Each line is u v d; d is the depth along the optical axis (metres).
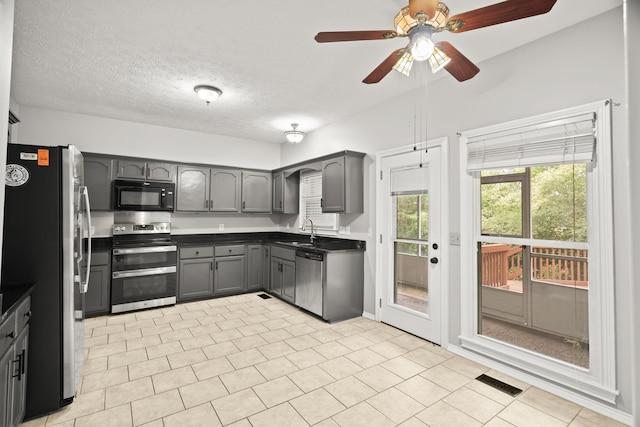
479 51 2.56
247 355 2.81
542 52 2.36
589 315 2.14
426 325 3.16
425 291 3.21
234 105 3.86
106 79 3.14
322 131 4.74
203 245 4.61
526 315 2.51
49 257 2.03
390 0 1.98
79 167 2.36
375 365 2.64
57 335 2.03
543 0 1.40
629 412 1.93
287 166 5.02
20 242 1.98
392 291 3.56
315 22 2.22
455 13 2.11
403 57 1.94
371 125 3.86
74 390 2.08
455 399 2.17
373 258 3.79
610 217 2.02
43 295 2.01
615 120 2.01
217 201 4.93
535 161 2.36
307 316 3.88
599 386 2.04
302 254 4.02
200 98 3.59
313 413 2.02
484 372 2.54
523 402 2.15
